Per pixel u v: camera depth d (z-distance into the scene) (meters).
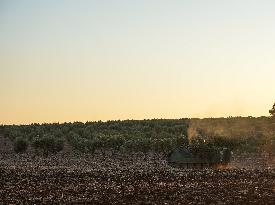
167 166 95.50
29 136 177.75
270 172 81.44
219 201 52.72
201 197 55.41
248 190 60.72
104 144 139.00
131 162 109.75
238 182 68.62
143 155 133.75
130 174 79.44
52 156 133.88
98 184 67.56
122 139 141.88
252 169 87.56
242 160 108.94
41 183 68.75
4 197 56.66
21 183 68.81
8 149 156.00
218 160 92.25
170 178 73.69
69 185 66.69
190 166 91.50
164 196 56.53
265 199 53.94
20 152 141.88
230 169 87.56
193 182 68.94
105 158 125.44
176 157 92.69
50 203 52.69
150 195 57.31
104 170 86.19
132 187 64.25
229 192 59.09
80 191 61.03
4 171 83.06
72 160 118.06
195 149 91.62
